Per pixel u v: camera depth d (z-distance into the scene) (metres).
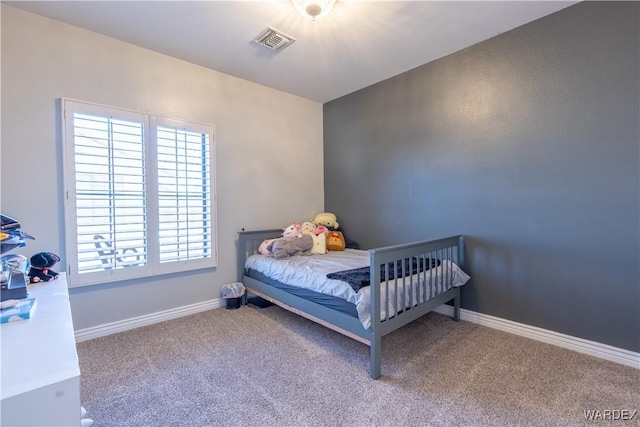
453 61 2.72
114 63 2.45
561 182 2.17
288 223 3.71
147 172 2.58
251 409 1.55
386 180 3.32
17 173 2.07
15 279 1.18
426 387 1.72
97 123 2.34
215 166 3.04
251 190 3.37
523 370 1.88
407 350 2.16
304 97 3.84
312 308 2.28
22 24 2.07
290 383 1.77
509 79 2.39
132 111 2.50
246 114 3.30
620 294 1.95
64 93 2.23
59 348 0.74
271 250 3.09
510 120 2.40
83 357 2.07
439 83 2.82
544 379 1.78
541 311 2.29
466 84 2.64
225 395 1.66
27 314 0.96
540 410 1.52
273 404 1.58
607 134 1.97
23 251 2.09
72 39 2.26
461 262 2.73
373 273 1.81
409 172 3.10
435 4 2.04
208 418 1.48
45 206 2.17
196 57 2.77
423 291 2.24
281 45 2.56
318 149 4.04
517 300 2.41
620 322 1.96
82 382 1.78
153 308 2.69
